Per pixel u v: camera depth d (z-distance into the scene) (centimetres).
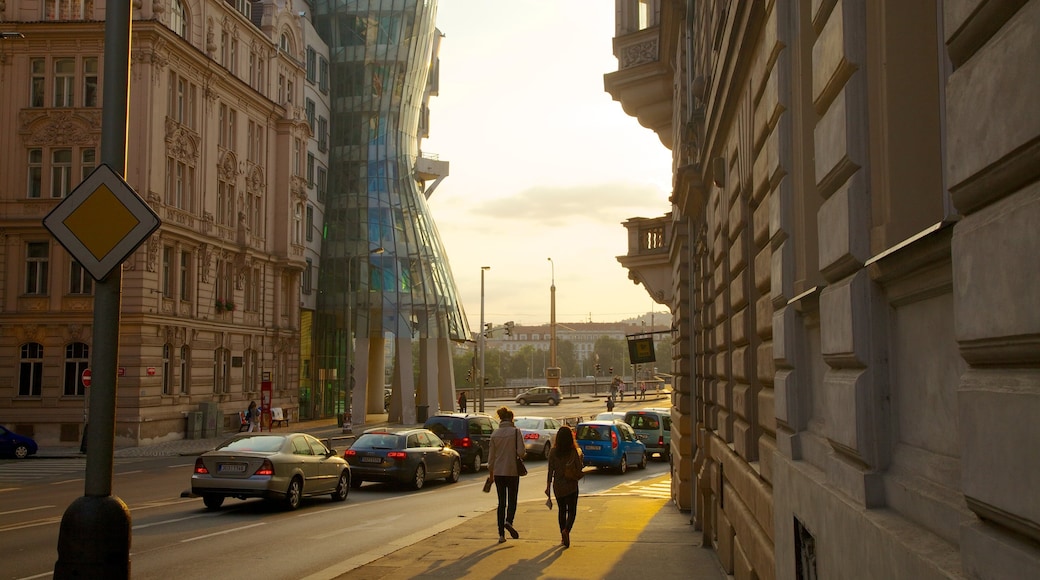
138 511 1841
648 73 2072
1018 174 218
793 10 554
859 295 376
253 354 5056
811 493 462
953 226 269
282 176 5412
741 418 861
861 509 361
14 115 3919
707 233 1283
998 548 223
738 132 834
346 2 6731
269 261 5241
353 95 6694
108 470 644
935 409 312
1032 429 206
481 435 3138
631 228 2750
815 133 457
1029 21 207
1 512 1775
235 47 4875
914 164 348
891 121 351
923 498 304
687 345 1755
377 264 6406
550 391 8444
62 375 3850
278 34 5497
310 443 2041
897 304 354
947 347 300
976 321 240
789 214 561
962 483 249
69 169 3916
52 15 3962
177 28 4222
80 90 3944
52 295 3866
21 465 3091
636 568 1080
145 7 3959
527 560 1145
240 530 1572
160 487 2347
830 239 422
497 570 1070
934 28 351
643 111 2205
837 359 410
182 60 4194
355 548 1366
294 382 5569
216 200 4575
